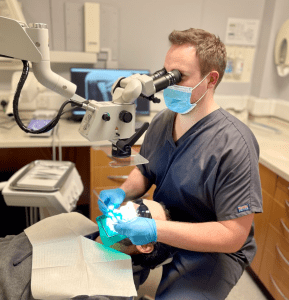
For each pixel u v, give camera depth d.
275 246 1.44
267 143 1.77
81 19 1.96
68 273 0.79
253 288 1.63
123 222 0.83
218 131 0.96
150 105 2.23
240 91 2.41
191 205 1.04
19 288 0.76
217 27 2.20
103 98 1.92
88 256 0.85
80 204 2.32
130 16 2.04
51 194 1.17
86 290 0.75
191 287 0.93
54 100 2.00
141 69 2.04
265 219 1.53
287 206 1.35
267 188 1.51
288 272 1.34
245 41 2.26
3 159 2.09
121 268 0.83
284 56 2.12
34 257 0.83
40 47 0.68
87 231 0.99
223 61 0.91
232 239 0.88
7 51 0.65
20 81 0.68
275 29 2.12
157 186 1.16
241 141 0.92
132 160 0.79
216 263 0.98
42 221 1.01
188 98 0.90
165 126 1.11
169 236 0.85
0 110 1.93
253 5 2.18
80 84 1.86
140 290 1.00
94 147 0.86
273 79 2.27
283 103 2.22
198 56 0.84
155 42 2.15
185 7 2.10
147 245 0.89
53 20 1.93
